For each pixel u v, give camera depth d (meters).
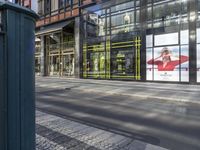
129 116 8.20
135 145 5.27
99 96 13.20
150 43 20.25
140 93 13.50
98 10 24.77
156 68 19.88
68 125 6.77
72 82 21.16
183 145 5.35
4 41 2.52
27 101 2.81
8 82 2.56
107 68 23.86
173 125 7.05
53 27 29.45
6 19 2.54
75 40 27.27
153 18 20.11
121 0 22.55
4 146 2.55
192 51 17.67
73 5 27.69
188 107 9.98
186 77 18.08
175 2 18.75
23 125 2.75
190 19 17.80
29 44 2.83
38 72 33.75
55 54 31.25
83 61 26.44
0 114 2.51
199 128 6.73
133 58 21.53
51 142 5.30
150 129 6.60
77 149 4.92
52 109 9.30
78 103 10.80
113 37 23.31
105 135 5.93
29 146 2.87
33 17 2.89
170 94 12.95
